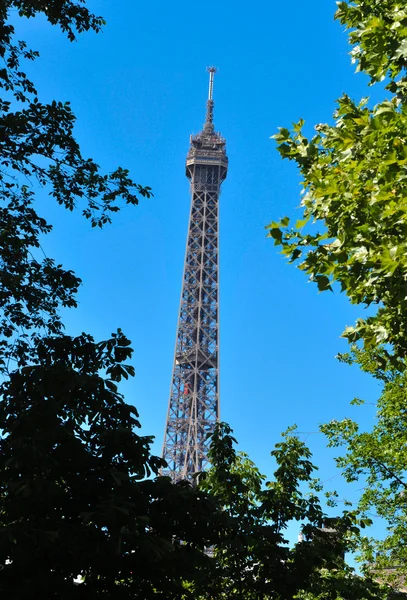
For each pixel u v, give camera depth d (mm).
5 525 16375
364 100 19578
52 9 27562
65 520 16969
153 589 18609
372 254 16938
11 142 25953
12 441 16906
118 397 19656
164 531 18578
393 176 16453
